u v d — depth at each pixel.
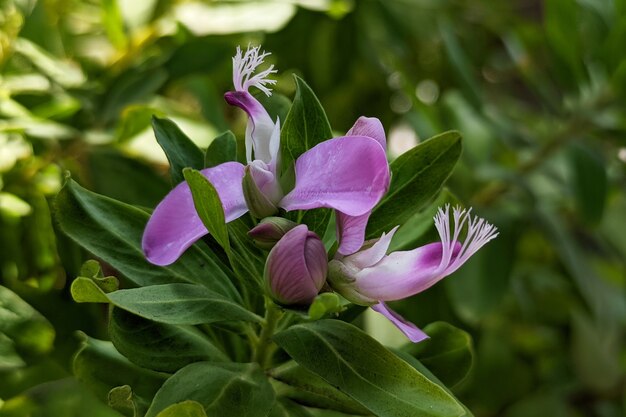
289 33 0.52
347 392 0.30
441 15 0.62
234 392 0.31
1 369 0.37
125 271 0.32
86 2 0.51
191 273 0.32
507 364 0.57
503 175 0.51
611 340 0.62
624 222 0.61
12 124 0.40
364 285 0.30
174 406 0.29
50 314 0.39
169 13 0.46
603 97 0.52
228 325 0.33
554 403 0.59
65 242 0.39
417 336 0.30
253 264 0.31
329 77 0.54
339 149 0.29
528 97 0.74
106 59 0.48
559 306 0.63
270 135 0.31
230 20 0.45
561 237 0.52
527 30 0.56
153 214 0.30
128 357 0.31
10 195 0.41
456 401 0.30
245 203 0.30
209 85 0.44
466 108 0.53
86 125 0.43
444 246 0.30
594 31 0.51
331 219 0.32
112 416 0.38
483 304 0.47
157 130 0.32
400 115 0.61
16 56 0.44
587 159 0.50
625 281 0.66
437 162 0.32
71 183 0.32
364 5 0.56
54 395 0.38
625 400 0.62
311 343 0.31
